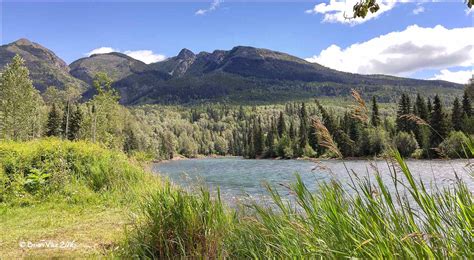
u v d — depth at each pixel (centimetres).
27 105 5569
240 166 5156
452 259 217
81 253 582
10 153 1188
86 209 962
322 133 312
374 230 251
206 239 465
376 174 268
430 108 6159
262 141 10531
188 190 562
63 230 751
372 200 264
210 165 5662
